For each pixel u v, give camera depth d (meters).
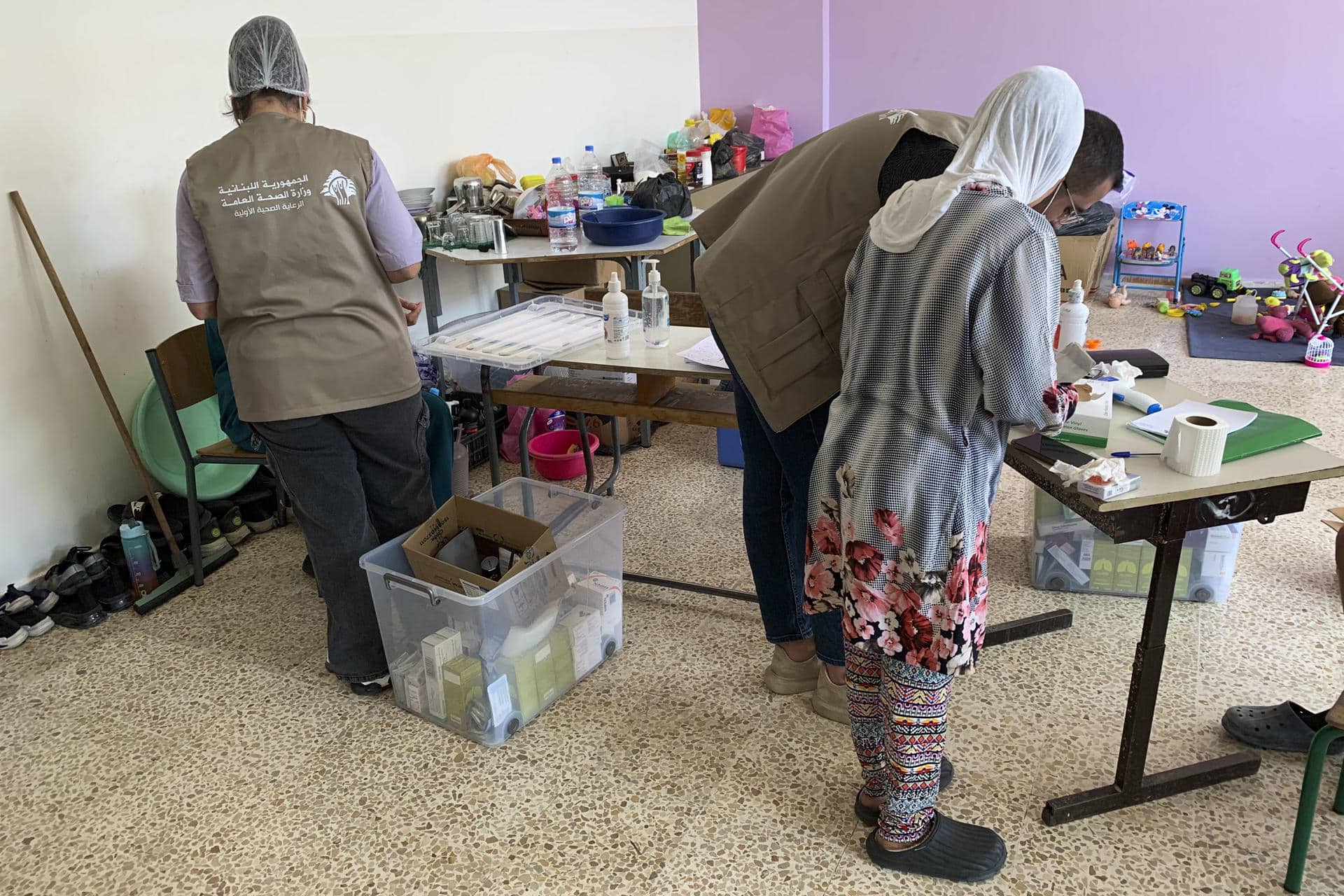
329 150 2.01
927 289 1.34
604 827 1.88
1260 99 5.36
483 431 3.65
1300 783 1.90
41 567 2.91
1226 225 5.69
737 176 5.13
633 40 5.21
